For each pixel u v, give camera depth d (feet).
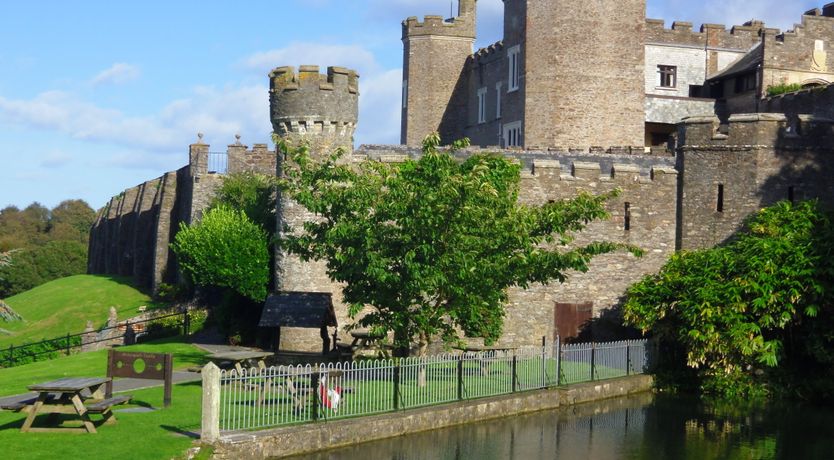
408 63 210.79
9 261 126.93
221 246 119.24
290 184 85.81
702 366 102.01
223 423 63.77
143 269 205.57
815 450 75.10
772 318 98.58
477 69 204.33
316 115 113.91
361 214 82.38
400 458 66.85
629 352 102.73
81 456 56.24
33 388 59.93
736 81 183.83
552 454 71.10
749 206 121.08
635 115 177.78
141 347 118.21
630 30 177.47
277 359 103.09
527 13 178.50
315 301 105.19
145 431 62.95
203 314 144.05
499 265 83.51
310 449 66.23
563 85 175.94
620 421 84.79
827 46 174.60
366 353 106.83
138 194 226.38
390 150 135.33
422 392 79.77
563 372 93.97
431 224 79.46
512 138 185.88
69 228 350.23
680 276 107.65
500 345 120.78
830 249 98.12
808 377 99.96
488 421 81.51
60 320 181.06
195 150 175.52
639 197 125.08
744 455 73.00
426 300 89.04
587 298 123.65
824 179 121.39
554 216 88.63
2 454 56.03
